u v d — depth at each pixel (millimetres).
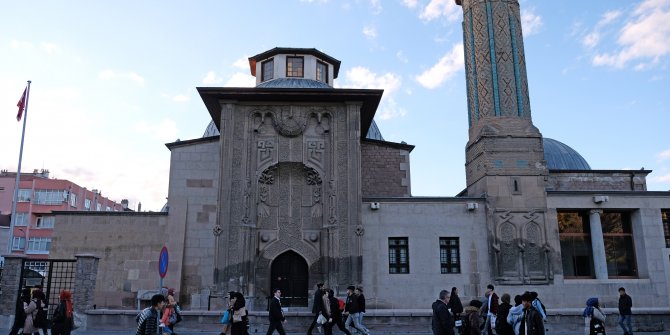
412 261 26031
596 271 27000
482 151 27484
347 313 19047
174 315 16047
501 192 26812
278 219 26172
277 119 27000
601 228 27484
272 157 26625
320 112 27203
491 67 28766
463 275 25891
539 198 26859
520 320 12523
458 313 18859
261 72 36219
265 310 24984
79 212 28594
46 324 16328
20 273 20797
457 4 33312
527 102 28672
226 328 15461
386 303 25406
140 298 27203
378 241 26188
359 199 25828
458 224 26609
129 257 28016
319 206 26422
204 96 26844
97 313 20766
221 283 24578
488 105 28281
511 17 29828
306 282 25719
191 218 28578
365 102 27578
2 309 20250
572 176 36031
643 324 21438
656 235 27516
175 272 27672
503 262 25984
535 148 27547
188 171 29156
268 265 25609
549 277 26047
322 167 26625
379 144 32469
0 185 76375
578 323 21281
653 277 26906
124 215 28578
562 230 27859
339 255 25281
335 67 37594
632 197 27875
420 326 20969
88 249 28125
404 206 26719
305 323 20844
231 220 25453
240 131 26734
